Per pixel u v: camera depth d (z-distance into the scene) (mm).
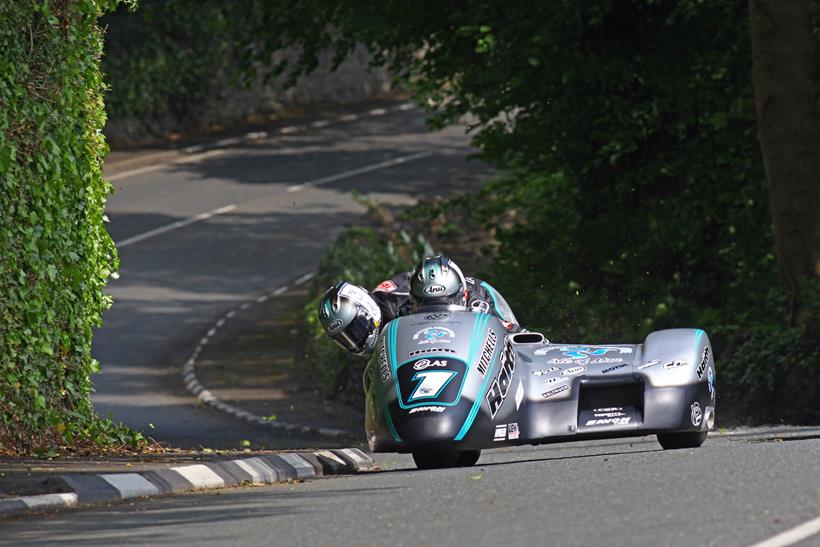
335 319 36719
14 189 36375
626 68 64750
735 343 57281
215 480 31641
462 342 34938
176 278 127562
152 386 88688
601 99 66688
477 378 34094
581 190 70250
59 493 28250
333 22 73312
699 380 36250
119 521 25688
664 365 36000
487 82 66562
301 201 163125
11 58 36469
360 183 173250
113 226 150000
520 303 70438
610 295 69688
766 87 60375
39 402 37219
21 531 24906
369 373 35625
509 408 34375
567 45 64812
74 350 39469
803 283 58031
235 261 134750
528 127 69562
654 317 68312
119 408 80250
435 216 84375
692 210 68562
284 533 23250
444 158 189750
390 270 95875
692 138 67938
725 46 66438
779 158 60531
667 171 67812
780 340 54406
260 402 81562
